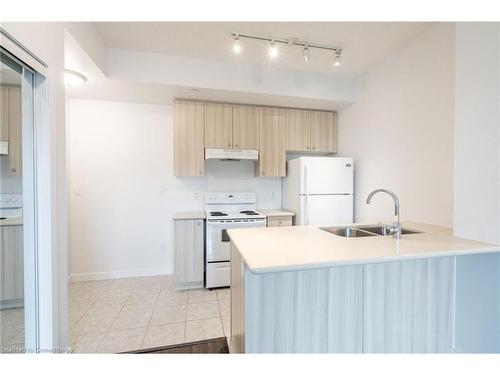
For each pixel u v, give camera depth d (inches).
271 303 54.4
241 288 57.6
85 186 123.7
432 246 55.4
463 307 62.9
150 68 101.9
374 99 114.0
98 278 125.4
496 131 54.9
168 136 133.3
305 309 56.3
